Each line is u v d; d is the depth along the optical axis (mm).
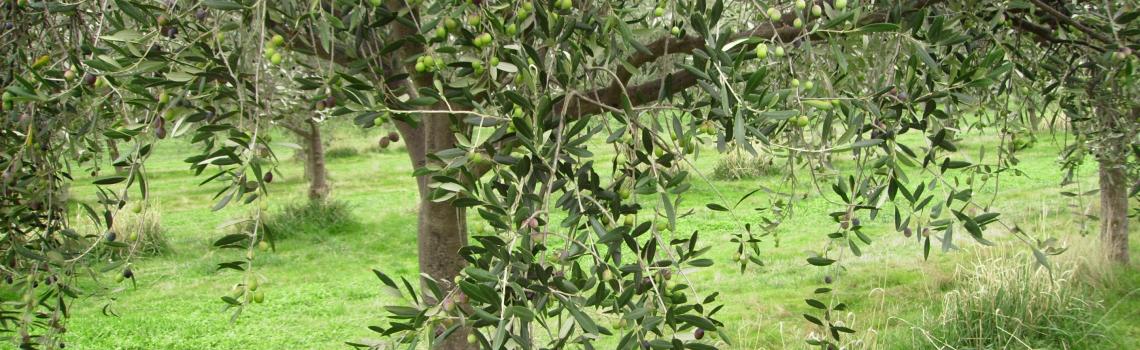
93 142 1972
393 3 1952
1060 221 7316
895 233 7672
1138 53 1940
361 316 6762
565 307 1458
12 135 1905
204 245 9477
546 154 1488
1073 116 2504
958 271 5621
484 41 1450
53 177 1977
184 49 1417
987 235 7000
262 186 1400
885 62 1967
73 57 1630
